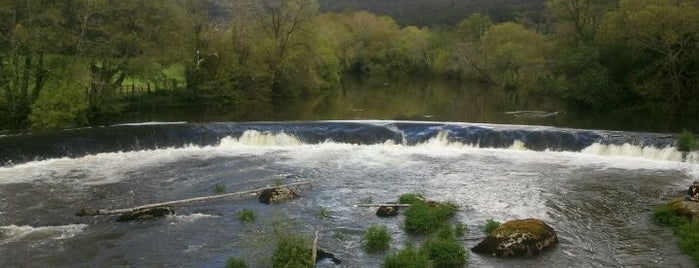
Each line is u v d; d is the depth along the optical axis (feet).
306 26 240.12
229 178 103.14
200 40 205.98
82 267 64.54
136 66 164.14
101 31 156.46
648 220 81.25
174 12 183.62
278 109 202.08
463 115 188.75
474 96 254.88
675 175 106.11
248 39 221.87
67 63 148.56
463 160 118.52
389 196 92.68
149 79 174.60
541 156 122.11
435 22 541.34
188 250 69.00
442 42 402.11
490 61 310.65
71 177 102.63
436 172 108.68
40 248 69.82
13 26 138.21
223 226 77.25
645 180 102.83
